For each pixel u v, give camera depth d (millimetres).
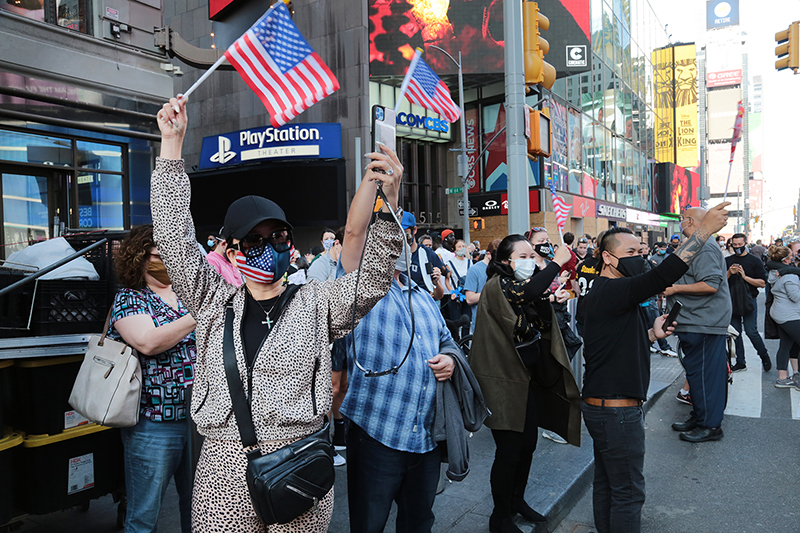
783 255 7305
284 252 2029
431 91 4055
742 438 5500
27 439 2961
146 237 2844
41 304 3000
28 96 6191
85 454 3150
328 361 2080
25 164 6430
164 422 2760
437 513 3738
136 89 7234
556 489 4074
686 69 53344
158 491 2775
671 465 4902
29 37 6180
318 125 20719
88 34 6770
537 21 6457
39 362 2943
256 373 1919
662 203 48094
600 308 3184
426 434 2676
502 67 23250
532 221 25344
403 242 2070
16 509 3010
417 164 25859
